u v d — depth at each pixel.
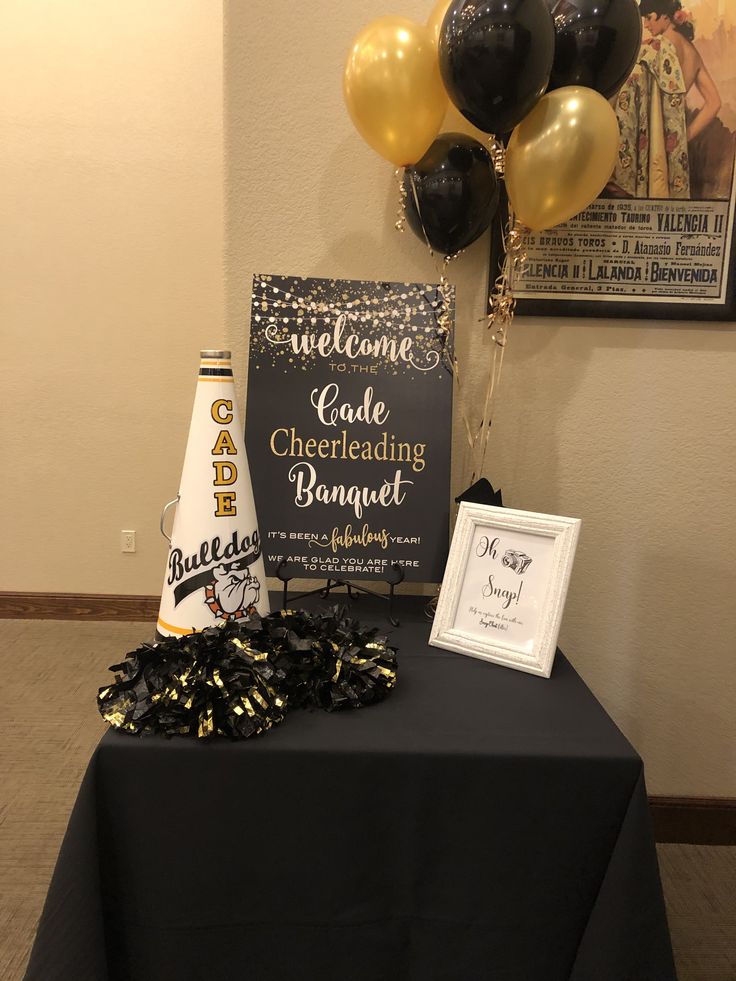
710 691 1.63
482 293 1.45
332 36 1.36
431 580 1.31
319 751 0.91
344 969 0.97
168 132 2.92
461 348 1.47
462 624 1.20
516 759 0.91
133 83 2.88
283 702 0.97
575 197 1.18
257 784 0.92
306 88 1.38
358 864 0.94
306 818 0.93
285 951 0.97
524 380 1.49
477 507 1.21
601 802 0.92
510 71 1.03
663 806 1.72
